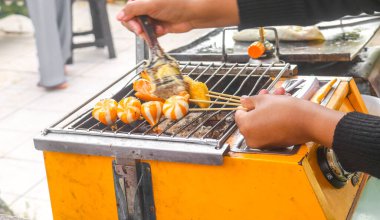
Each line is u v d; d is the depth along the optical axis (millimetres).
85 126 1568
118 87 1913
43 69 5133
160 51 1480
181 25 1466
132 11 1420
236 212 1313
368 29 2852
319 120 1189
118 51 6293
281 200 1255
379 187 1690
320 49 2539
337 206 1359
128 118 1487
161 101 1584
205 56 2508
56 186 1491
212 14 1396
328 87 1648
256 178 1261
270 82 1740
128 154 1347
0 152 4031
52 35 5059
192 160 1286
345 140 1136
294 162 1216
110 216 1458
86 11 8234
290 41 2727
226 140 1356
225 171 1284
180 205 1369
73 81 5430
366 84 2471
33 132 4348
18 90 5270
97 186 1438
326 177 1362
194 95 1557
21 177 3670
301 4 1306
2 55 6406
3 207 2910
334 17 1323
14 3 6457
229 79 1854
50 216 3168
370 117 1146
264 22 1361
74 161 1439
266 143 1275
